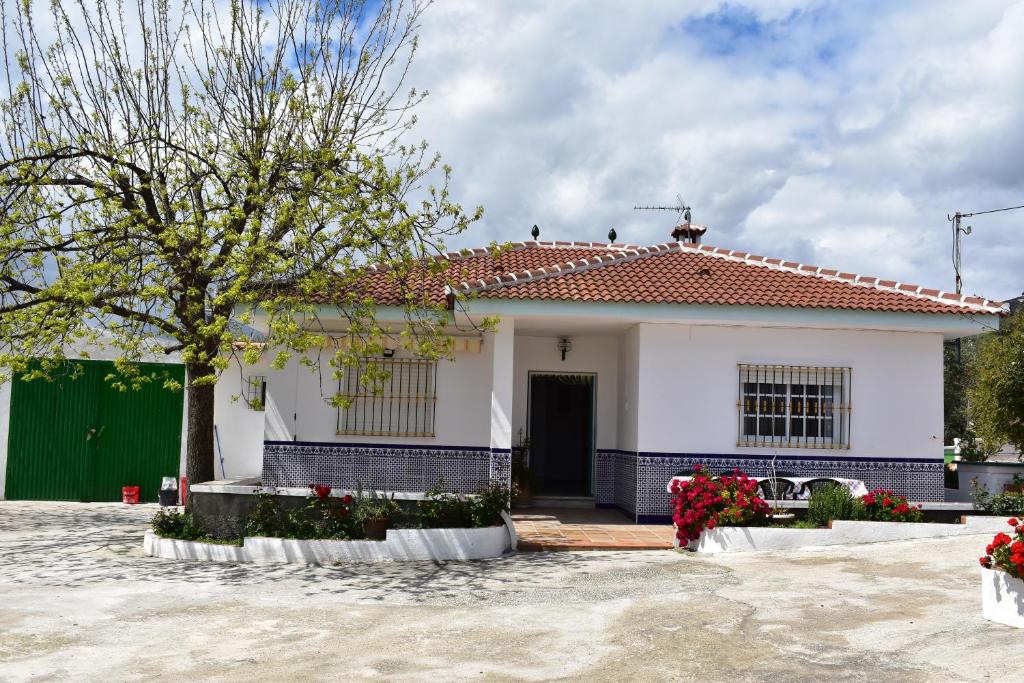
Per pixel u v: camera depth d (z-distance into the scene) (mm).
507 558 11555
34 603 8875
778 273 15570
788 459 14484
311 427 15070
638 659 6918
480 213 12047
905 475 14570
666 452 14477
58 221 11789
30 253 12273
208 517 11852
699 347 14617
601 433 16719
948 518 12773
